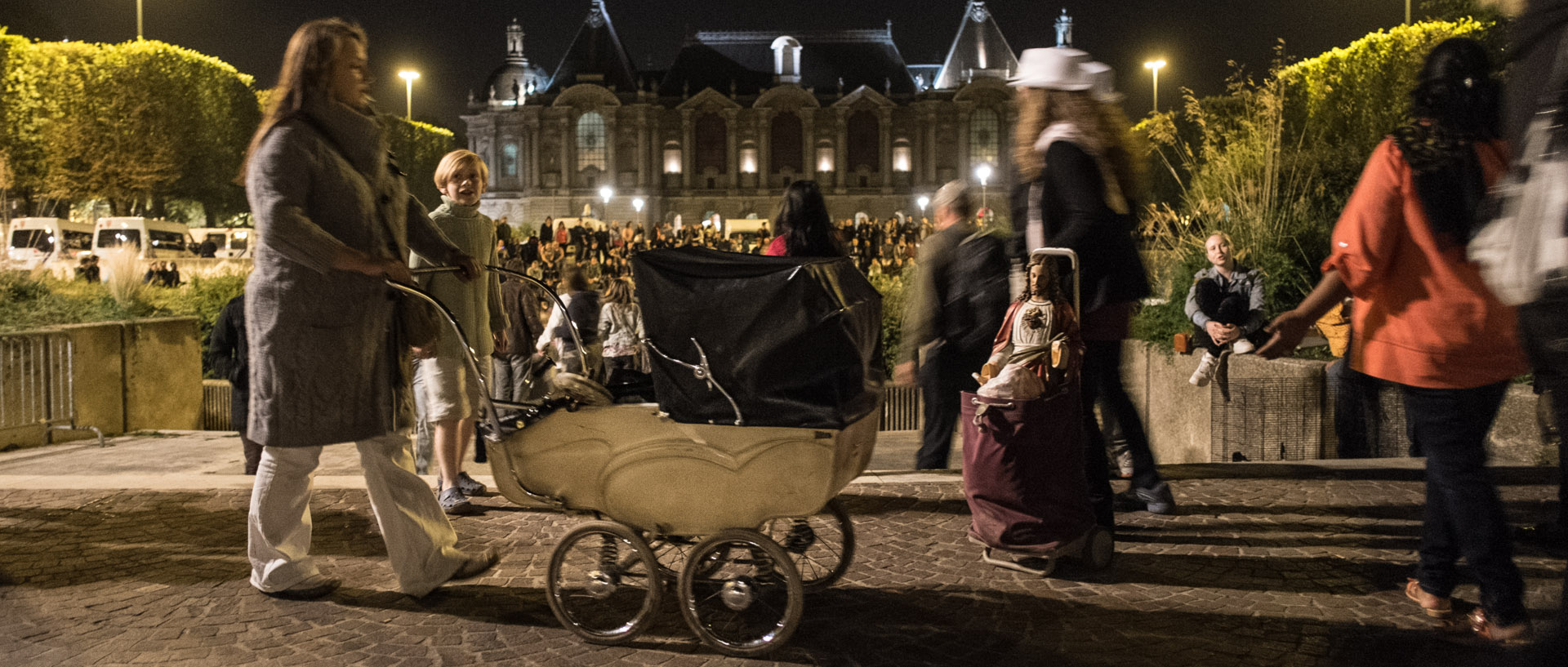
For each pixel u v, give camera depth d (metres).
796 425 3.29
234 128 53.16
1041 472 4.08
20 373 9.65
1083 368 4.33
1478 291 3.19
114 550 4.57
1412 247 3.27
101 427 11.09
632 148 88.00
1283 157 12.62
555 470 3.57
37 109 46.91
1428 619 3.68
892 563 4.35
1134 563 4.31
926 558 4.40
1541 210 2.19
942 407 6.07
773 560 3.51
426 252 4.27
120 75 47.69
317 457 3.99
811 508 3.46
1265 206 11.10
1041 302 4.02
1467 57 3.20
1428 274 3.25
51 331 9.96
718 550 3.82
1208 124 12.42
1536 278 2.19
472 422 5.46
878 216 88.00
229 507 5.27
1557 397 2.21
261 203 3.63
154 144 48.53
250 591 4.08
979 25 92.75
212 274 20.97
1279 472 5.70
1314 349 9.10
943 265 5.34
